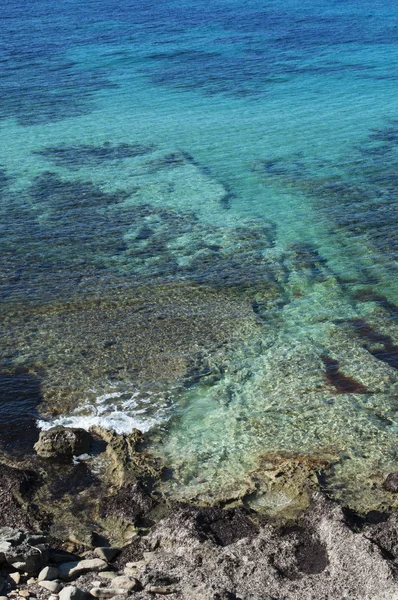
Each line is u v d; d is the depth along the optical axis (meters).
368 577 10.83
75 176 29.56
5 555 11.20
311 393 16.19
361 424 15.09
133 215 26.11
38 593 10.80
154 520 12.60
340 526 11.80
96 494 13.31
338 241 24.06
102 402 16.00
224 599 10.26
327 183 28.88
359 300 20.45
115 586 10.92
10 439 14.83
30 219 25.58
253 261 22.80
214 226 25.28
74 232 24.66
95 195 27.77
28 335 18.64
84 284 21.30
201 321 19.31
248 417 15.45
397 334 18.62
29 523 12.55
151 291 20.92
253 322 19.25
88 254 23.17
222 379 16.83
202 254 23.25
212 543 11.75
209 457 14.20
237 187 28.62
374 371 16.97
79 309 19.92
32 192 27.94
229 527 12.27
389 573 10.73
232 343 18.28
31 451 14.47
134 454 14.26
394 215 25.91
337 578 10.95
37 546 11.53
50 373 17.06
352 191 28.08
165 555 11.64
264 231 24.86
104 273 22.00
